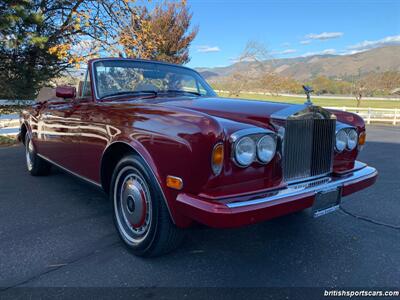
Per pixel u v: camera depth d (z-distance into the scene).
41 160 5.10
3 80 10.82
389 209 4.04
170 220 2.55
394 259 2.81
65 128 3.84
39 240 3.09
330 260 2.78
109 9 10.67
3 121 10.70
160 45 11.64
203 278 2.49
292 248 2.99
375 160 7.17
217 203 2.23
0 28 9.24
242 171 2.37
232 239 3.15
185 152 2.31
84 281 2.44
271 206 2.32
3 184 4.88
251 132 2.35
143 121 2.66
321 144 2.90
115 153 3.11
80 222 3.52
